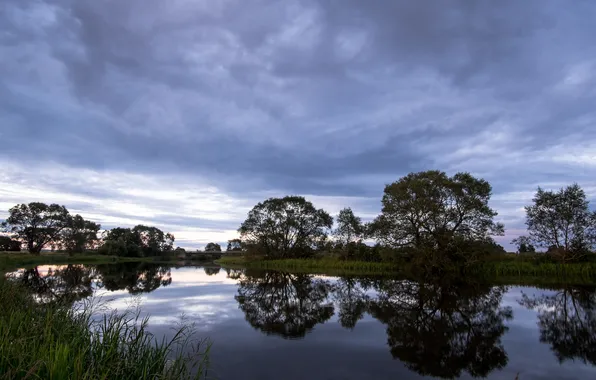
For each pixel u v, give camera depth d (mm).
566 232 39781
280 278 38344
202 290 27234
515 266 38406
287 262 56219
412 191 40781
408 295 24922
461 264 38781
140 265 68375
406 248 40656
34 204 84250
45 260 69875
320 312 18562
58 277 35594
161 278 38156
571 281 33531
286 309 19359
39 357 5809
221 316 17047
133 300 20641
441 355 11430
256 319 16594
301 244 64312
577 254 39094
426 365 10484
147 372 7043
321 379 9273
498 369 10266
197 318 16438
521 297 23781
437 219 39469
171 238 122812
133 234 110500
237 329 14508
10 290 12547
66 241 88188
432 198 40031
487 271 38406
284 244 64438
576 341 13109
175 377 7258
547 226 40500
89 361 6695
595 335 13953
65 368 5445
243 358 10812
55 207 87062
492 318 17078
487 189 39312
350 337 13547
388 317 17328
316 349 11914
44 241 85812
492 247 39281
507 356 11406
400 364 10555
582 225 38906
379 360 10875
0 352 5918
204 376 9102
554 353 11711
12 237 84062
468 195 39219
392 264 44656
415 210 39500
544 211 40688
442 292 26391
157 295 23828
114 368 6504
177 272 48500
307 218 64750
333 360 10812
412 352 11695
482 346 12492
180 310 18203
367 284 32156
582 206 38906
